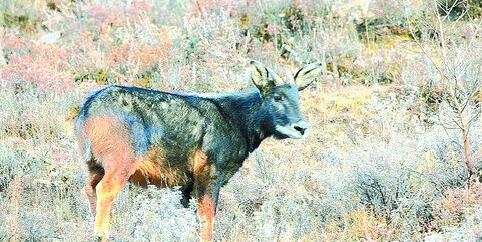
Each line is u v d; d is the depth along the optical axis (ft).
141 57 93.86
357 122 81.46
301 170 68.69
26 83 86.84
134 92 57.67
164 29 101.76
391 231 55.62
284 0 105.50
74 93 86.02
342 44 97.45
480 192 57.16
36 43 102.42
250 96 61.26
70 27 105.50
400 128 76.74
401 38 99.30
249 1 105.60
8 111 79.92
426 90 84.33
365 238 56.03
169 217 56.08
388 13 102.37
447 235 53.36
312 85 90.48
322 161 71.31
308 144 77.36
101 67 94.73
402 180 60.95
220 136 59.41
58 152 72.02
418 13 94.89
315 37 98.94
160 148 57.82
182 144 58.34
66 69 95.25
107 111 56.54
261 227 56.75
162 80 91.04
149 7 107.45
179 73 90.17
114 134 56.24
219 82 90.17
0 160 68.44
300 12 105.19
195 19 99.25
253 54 97.40
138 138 56.85
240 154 60.80
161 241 54.13
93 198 58.13
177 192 57.11
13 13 112.47
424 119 79.61
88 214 60.54
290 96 60.80
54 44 103.04
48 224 56.80
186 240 55.26
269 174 67.26
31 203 63.52
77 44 100.78
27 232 55.01
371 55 96.73
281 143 77.61
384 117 77.36
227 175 60.49
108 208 55.62
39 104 82.07
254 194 65.05
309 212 60.85
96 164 57.52
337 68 94.79
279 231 56.24
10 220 55.77
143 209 56.54
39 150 72.69
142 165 57.62
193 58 94.58
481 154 63.31
